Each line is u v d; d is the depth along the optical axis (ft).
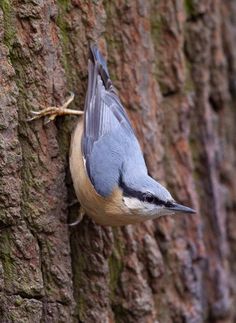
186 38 39.32
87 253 32.63
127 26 34.32
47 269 30.58
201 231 37.58
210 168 40.06
